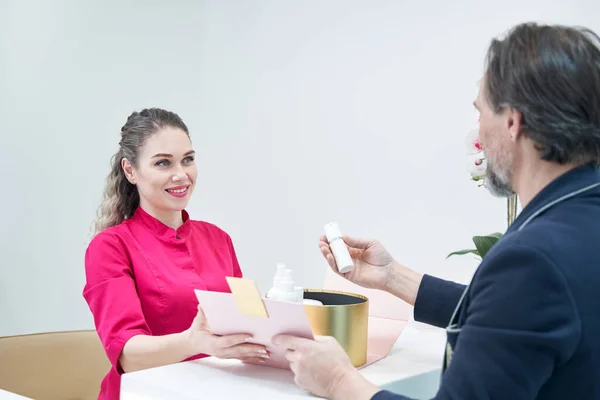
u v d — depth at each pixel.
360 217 2.63
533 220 0.85
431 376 1.16
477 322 0.80
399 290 1.34
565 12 2.09
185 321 1.65
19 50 2.95
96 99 3.10
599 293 0.79
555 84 0.83
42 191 3.02
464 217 2.33
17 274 3.00
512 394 0.76
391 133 2.53
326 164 2.73
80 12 3.05
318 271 2.77
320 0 2.74
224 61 3.08
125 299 1.51
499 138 0.90
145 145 1.67
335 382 0.94
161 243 1.70
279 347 1.03
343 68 2.67
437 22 2.39
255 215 2.99
